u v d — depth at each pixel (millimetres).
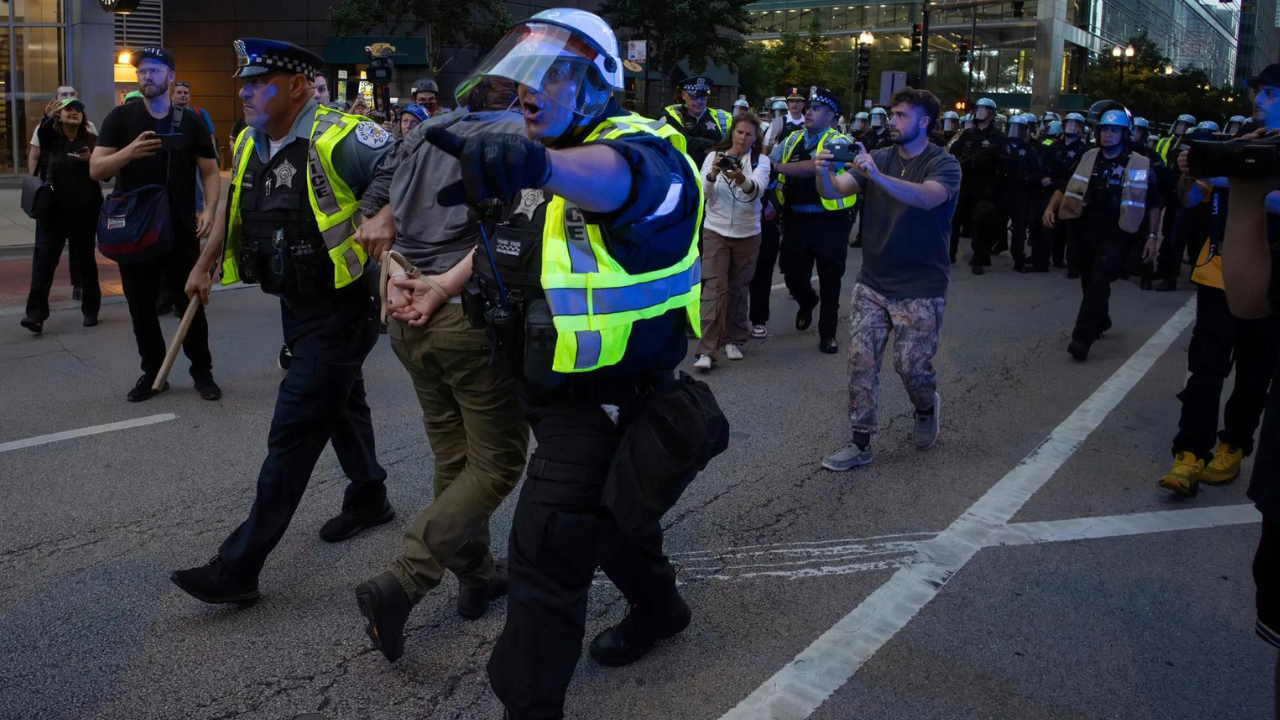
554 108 2352
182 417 5961
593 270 2424
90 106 20016
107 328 8234
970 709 3107
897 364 5266
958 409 6422
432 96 8992
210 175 6473
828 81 55156
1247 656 3459
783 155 7836
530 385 2648
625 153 2205
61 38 20359
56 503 4641
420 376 3344
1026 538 4398
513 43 2408
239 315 8859
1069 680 3283
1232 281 2654
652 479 2535
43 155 7840
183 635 3469
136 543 4227
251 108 3459
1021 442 5770
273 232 3471
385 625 3025
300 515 4496
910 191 4742
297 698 3102
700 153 7727
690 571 4031
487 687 3182
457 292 3086
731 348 7633
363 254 3477
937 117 5004
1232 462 5090
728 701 3127
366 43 29875
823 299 7840
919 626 3605
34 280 7902
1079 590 3912
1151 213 8758
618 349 2479
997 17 70312
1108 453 5594
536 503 2584
